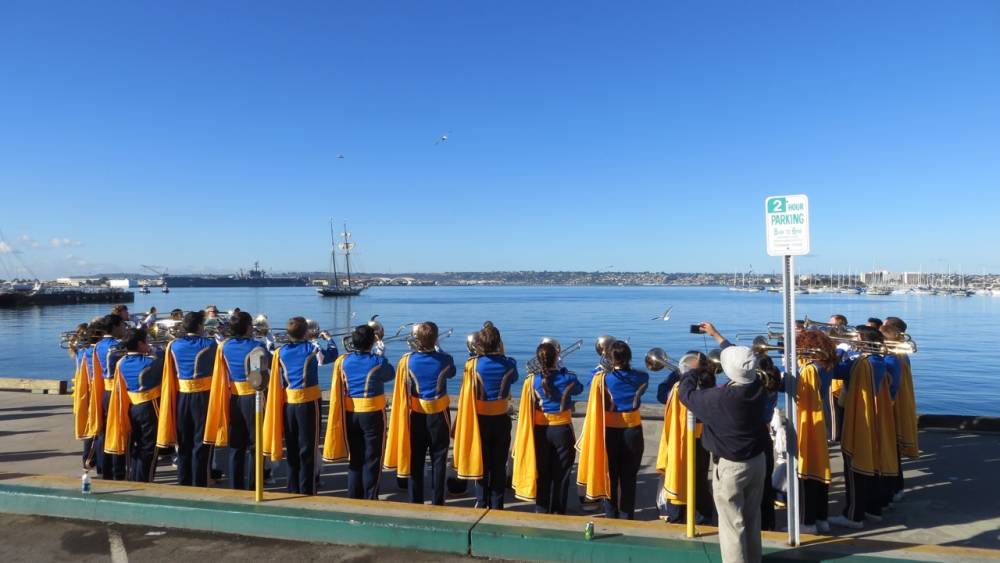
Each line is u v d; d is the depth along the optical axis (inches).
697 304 3806.6
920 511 208.8
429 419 210.8
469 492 242.2
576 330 1743.4
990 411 651.5
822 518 189.6
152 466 234.2
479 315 2635.3
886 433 203.0
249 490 218.7
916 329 1891.0
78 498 194.2
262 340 279.7
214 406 223.1
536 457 204.5
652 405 372.8
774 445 209.2
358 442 216.7
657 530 169.3
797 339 198.7
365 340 215.9
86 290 4628.4
